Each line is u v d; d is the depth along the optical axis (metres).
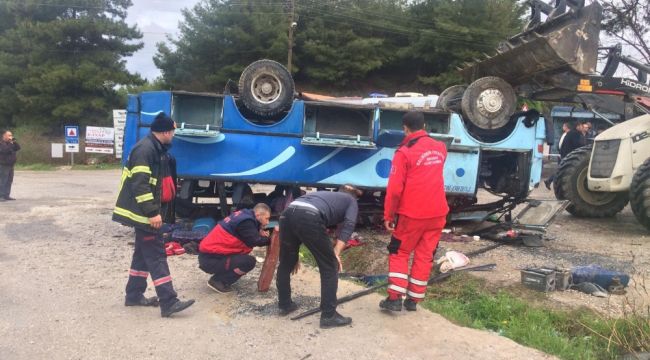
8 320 4.61
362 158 7.85
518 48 8.04
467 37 33.59
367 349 4.14
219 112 7.63
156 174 4.75
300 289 5.55
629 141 9.27
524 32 8.49
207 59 34.59
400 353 4.08
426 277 4.89
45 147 25.97
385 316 4.80
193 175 7.53
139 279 4.93
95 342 4.20
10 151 11.77
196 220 7.85
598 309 5.04
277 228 5.42
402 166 4.68
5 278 5.75
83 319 4.65
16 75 31.66
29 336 4.29
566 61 7.65
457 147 7.91
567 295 5.46
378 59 35.91
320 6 36.41
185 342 4.23
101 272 6.02
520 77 8.62
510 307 5.04
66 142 24.64
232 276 5.36
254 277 5.96
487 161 9.13
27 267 6.17
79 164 25.58
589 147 10.47
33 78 30.75
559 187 10.41
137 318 4.70
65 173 21.00
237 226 5.18
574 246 7.81
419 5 37.47
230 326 4.56
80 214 9.81
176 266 6.33
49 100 31.25
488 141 8.55
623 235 8.75
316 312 4.87
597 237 8.55
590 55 7.73
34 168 23.84
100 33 32.12
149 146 4.69
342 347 4.17
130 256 6.73
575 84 9.00
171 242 7.12
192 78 34.81
